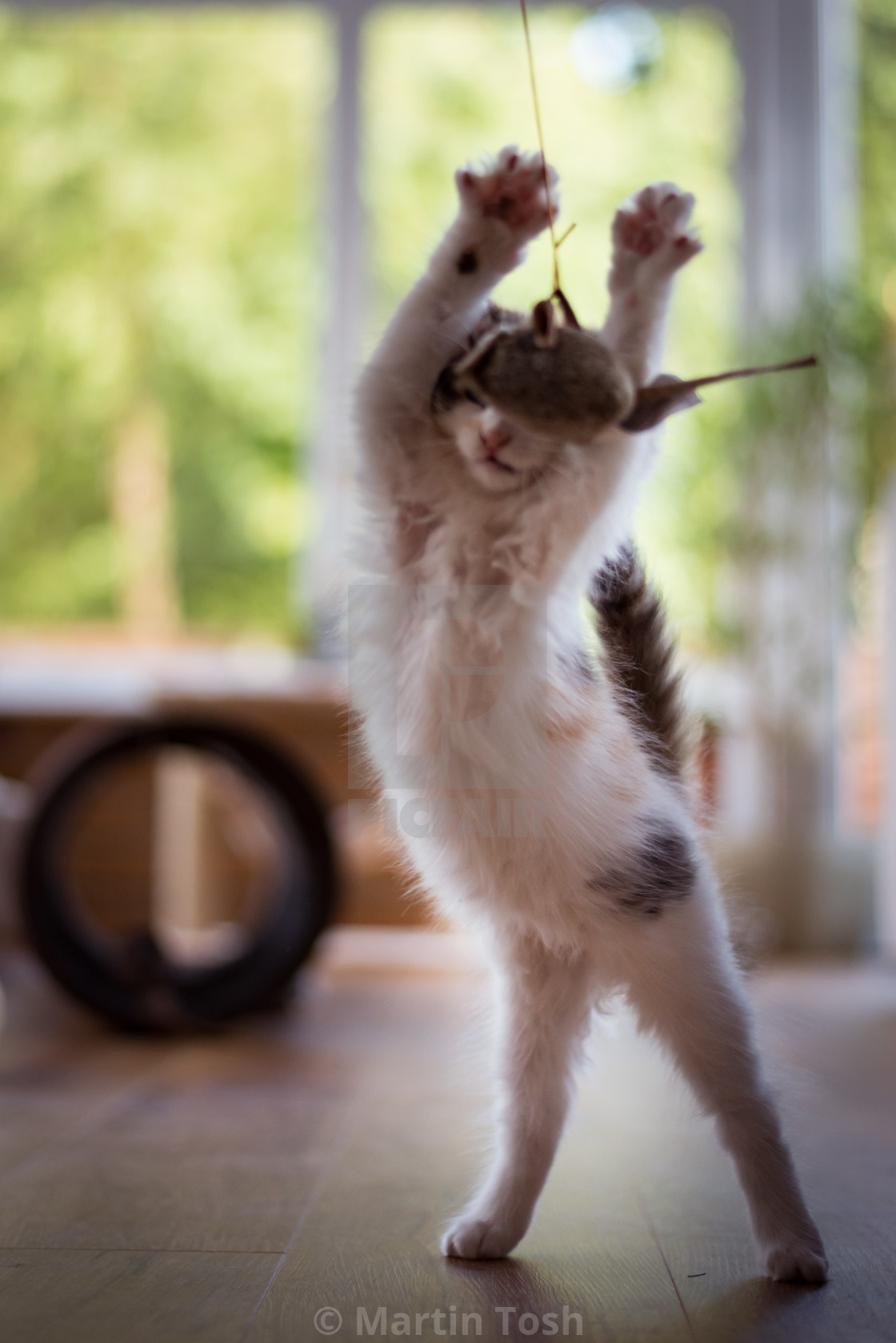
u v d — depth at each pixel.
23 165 4.96
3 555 4.97
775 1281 1.36
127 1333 1.21
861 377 4.41
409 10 4.96
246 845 4.25
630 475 1.27
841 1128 2.04
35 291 4.96
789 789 4.61
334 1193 1.68
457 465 1.28
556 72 4.93
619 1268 1.40
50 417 4.98
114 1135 2.00
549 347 1.13
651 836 1.38
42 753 4.11
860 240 4.92
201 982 3.05
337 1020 3.11
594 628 1.50
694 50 4.93
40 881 2.96
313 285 5.01
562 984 1.48
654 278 1.24
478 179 1.24
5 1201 1.65
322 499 4.92
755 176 4.91
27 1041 2.85
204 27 4.98
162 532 5.02
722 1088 1.40
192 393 5.01
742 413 4.45
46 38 4.95
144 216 5.00
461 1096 2.28
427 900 1.63
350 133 4.96
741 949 1.56
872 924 4.29
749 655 4.55
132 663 4.99
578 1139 1.98
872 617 4.50
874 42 4.91
